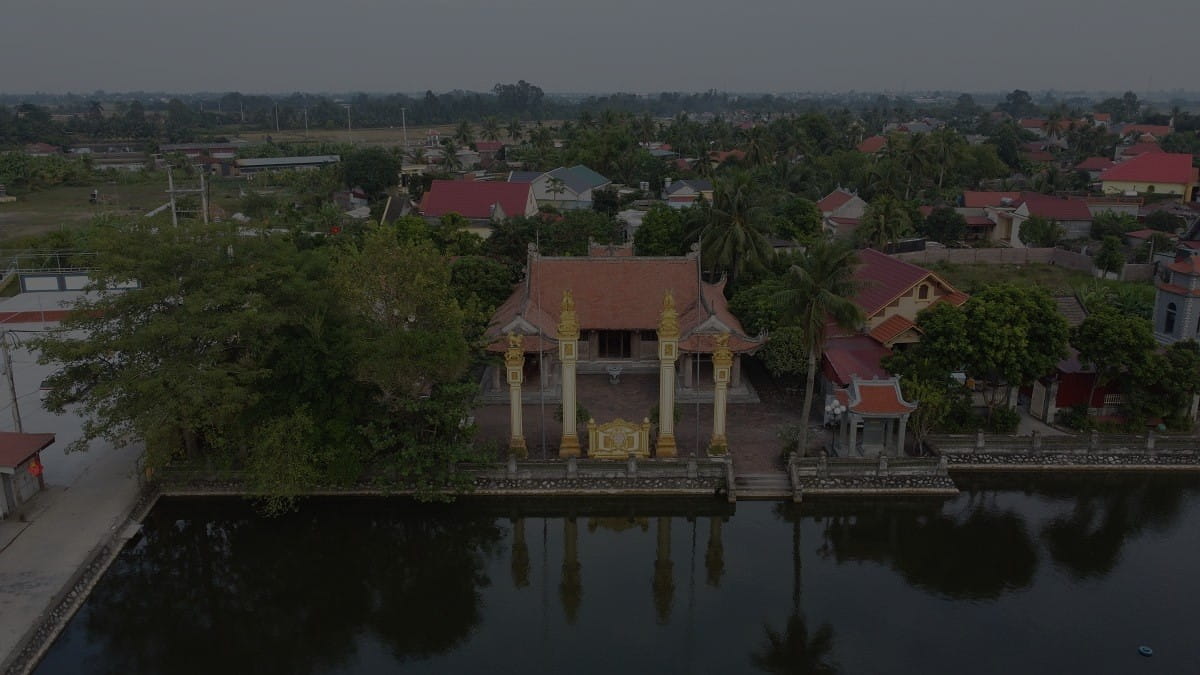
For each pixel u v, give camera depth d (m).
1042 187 129.75
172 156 182.12
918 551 39.22
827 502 42.56
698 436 47.94
